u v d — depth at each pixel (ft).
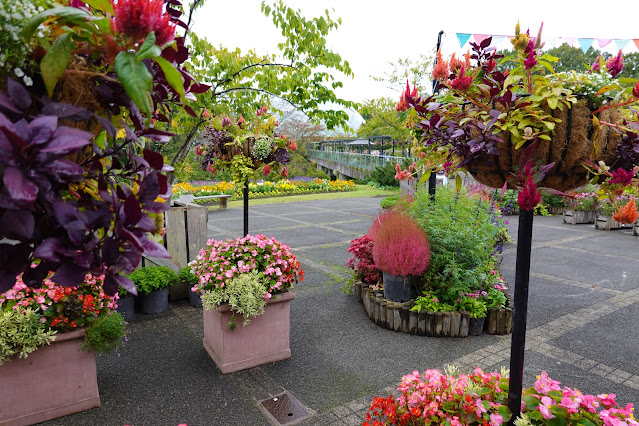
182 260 18.01
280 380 10.97
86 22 2.33
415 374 7.12
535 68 4.95
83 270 2.17
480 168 5.24
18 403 8.77
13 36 2.20
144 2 2.12
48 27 2.39
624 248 28.17
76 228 2.11
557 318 15.75
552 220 40.57
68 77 2.50
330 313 15.89
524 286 5.82
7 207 1.88
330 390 10.52
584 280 20.76
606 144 4.70
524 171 4.57
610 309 16.72
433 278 14.69
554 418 5.77
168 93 3.23
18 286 8.59
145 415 9.39
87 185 2.64
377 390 10.54
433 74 6.00
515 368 6.07
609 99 4.71
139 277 15.14
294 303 16.98
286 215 43.42
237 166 14.71
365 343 13.30
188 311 15.80
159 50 2.07
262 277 11.42
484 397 6.66
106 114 2.78
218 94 14.23
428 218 15.80
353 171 97.60
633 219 5.12
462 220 15.52
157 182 2.48
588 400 5.94
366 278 16.88
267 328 11.74
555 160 4.71
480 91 5.01
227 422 9.18
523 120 4.51
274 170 15.52
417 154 6.54
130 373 11.24
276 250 11.80
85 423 9.06
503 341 13.58
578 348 13.21
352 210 47.67
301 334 13.97
